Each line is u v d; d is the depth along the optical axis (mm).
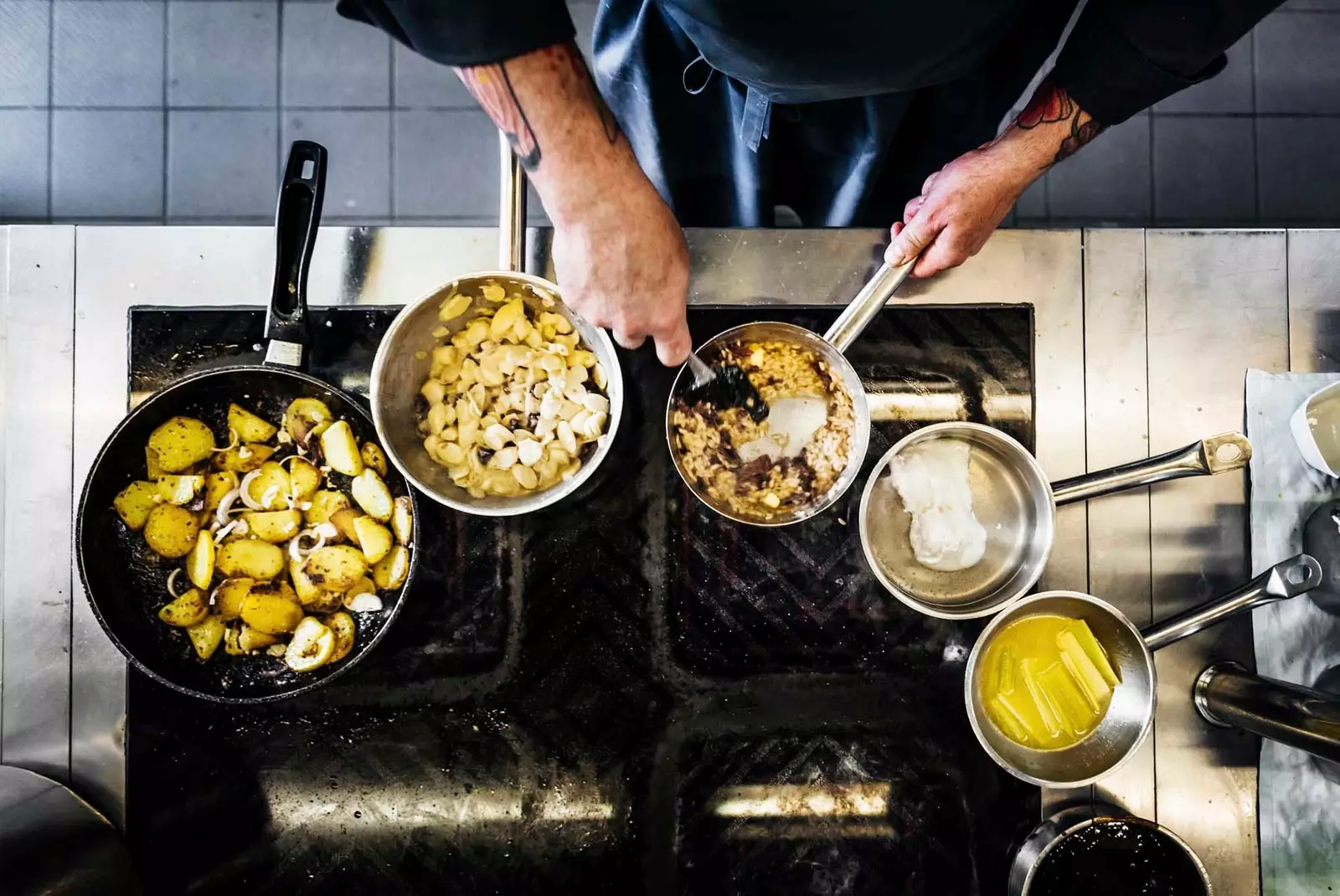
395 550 958
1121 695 964
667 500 1015
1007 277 1042
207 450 948
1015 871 978
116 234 999
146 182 1477
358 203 1502
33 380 997
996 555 1012
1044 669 992
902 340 1032
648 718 1009
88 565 918
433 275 1008
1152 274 1053
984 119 1056
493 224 1513
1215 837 1018
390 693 993
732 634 1015
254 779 984
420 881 990
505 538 1006
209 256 1005
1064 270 1046
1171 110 1538
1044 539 949
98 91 1465
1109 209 1545
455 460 954
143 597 952
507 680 1001
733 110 1024
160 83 1471
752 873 1005
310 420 946
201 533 935
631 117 1109
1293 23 1532
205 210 1481
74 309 998
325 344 998
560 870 997
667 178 1188
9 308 996
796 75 803
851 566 1017
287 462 965
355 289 1003
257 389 955
